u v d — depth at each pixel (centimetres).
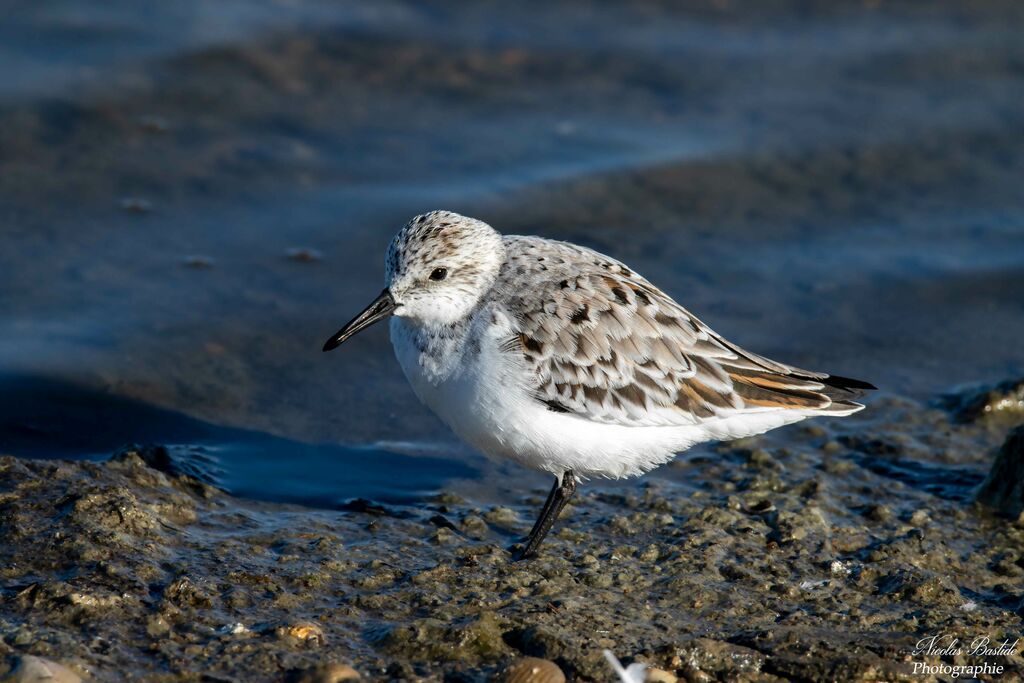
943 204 1683
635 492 1154
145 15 1919
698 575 1005
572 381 1024
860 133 1811
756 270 1545
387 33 1945
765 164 1744
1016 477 1133
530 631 895
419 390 1070
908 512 1129
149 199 1580
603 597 967
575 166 1709
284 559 988
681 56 1955
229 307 1420
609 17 2033
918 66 1955
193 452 1171
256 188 1617
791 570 1023
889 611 968
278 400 1289
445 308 1039
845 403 1085
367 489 1150
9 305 1377
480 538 1065
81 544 952
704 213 1644
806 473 1197
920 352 1418
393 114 1784
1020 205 1683
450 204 1620
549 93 1858
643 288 1073
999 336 1448
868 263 1567
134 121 1719
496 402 1023
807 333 1438
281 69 1852
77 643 847
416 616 927
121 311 1391
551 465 1058
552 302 1037
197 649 856
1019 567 1045
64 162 1625
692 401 1052
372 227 1574
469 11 2014
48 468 1062
